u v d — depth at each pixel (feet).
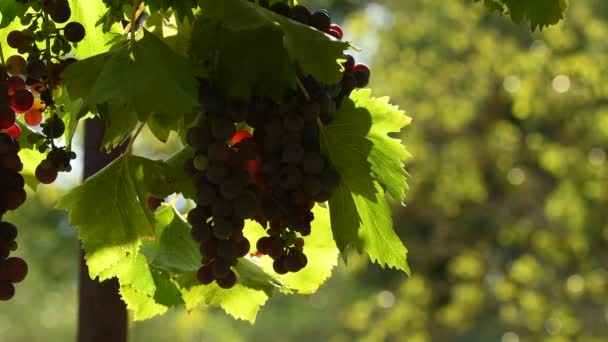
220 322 37.58
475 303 29.04
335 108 6.21
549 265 30.25
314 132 6.17
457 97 29.89
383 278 38.47
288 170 6.09
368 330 36.29
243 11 6.02
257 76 6.06
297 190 6.13
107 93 5.94
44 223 36.99
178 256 6.53
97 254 6.29
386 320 29.09
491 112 30.09
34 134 6.19
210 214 6.16
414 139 29.22
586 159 27.48
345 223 6.29
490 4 6.70
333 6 40.14
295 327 43.80
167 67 6.00
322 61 6.00
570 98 27.22
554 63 27.35
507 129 28.73
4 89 6.08
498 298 29.30
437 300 31.07
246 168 6.11
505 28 32.32
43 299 42.42
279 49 6.07
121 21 6.44
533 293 27.94
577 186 27.37
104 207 6.30
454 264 30.27
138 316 6.72
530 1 6.66
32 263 37.76
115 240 6.30
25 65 6.19
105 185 6.31
